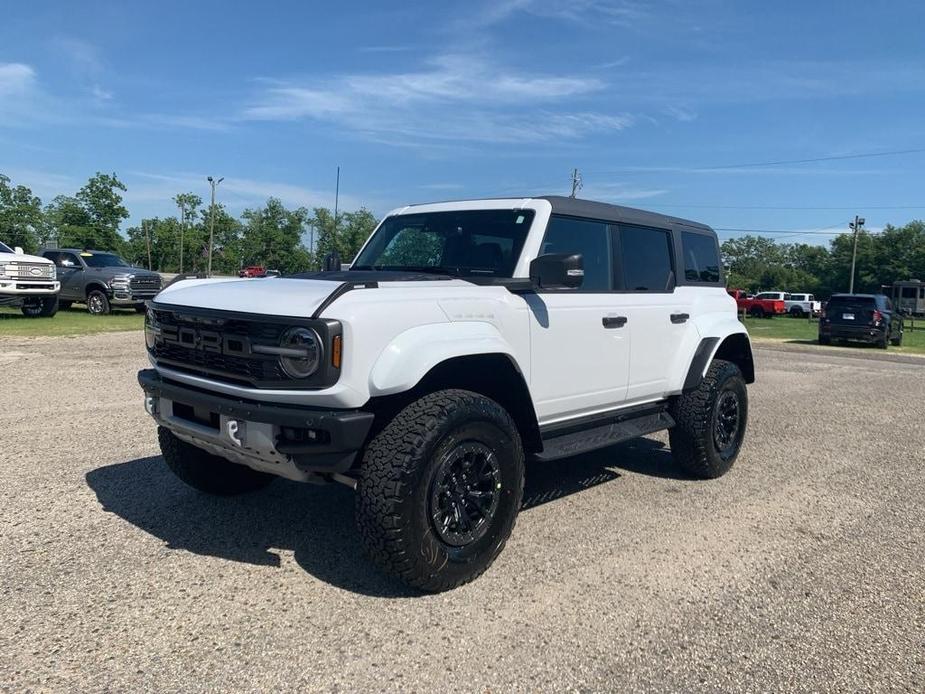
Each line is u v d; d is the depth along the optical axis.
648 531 4.48
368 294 3.39
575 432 4.71
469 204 4.77
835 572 3.93
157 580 3.55
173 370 3.92
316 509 4.64
